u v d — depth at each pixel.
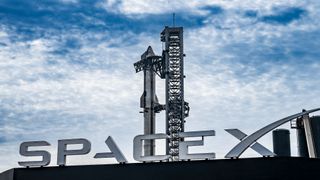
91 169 50.84
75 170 51.16
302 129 80.88
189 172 48.38
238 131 48.97
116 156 50.59
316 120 77.88
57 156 52.00
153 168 49.28
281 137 84.62
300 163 46.34
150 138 50.25
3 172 53.25
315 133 77.25
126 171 49.94
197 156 48.59
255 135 48.34
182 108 135.00
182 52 139.50
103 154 51.03
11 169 52.59
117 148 50.88
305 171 46.09
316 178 45.88
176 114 134.88
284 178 46.06
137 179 49.38
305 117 75.19
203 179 47.88
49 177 51.56
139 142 50.44
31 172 52.06
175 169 48.75
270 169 46.53
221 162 47.91
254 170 46.91
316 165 46.25
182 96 136.12
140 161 49.97
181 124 133.62
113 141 51.31
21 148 53.00
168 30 141.00
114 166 50.38
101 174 50.44
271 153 47.31
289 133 85.06
